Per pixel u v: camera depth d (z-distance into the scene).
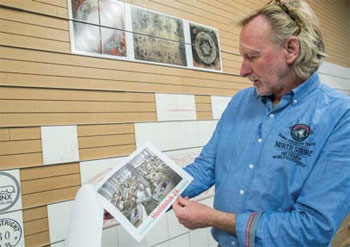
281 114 0.87
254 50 0.81
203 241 1.65
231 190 0.91
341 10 3.31
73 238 0.82
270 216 0.80
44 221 1.07
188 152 1.60
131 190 0.91
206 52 1.73
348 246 2.80
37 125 1.06
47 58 1.10
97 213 0.83
